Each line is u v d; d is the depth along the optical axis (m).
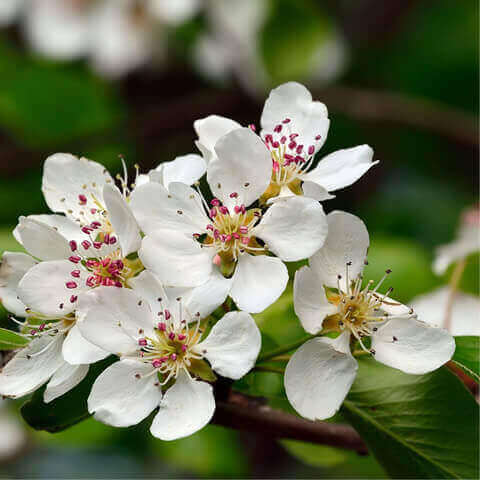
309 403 0.34
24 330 0.36
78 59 0.57
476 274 0.42
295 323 0.38
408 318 0.34
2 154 0.57
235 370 0.34
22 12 0.57
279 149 0.36
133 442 0.54
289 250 0.34
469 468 0.35
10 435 0.57
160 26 0.56
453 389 0.36
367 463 0.53
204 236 0.36
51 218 0.36
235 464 0.55
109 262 0.35
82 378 0.34
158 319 0.34
